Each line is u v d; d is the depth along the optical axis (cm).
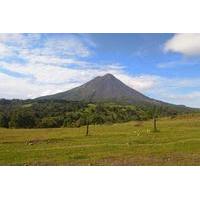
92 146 3425
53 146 3434
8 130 3803
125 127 3853
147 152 3275
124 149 3338
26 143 3478
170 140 3484
